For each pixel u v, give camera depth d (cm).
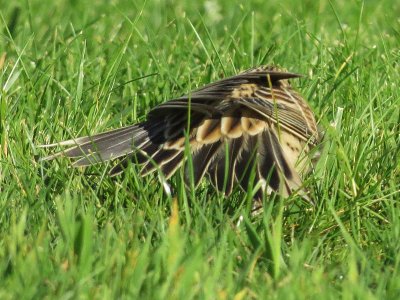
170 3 2009
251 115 1022
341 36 1614
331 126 1082
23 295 760
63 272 808
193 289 782
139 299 779
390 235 956
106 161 1041
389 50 1474
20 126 1152
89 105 1266
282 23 1784
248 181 977
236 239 910
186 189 1016
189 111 973
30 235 895
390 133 1173
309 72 1408
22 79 1329
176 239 827
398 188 1080
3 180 1055
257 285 821
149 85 1405
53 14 1850
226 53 1455
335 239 996
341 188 1059
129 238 904
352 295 786
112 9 2006
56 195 1014
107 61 1471
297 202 1038
